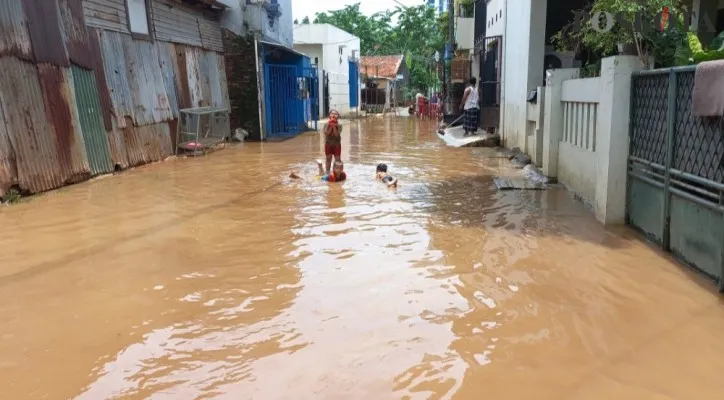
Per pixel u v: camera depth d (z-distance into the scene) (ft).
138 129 40.93
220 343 12.51
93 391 10.64
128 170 38.45
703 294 14.87
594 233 20.99
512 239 20.38
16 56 28.12
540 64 40.27
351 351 12.05
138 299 15.07
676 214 17.74
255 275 16.84
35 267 17.69
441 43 111.45
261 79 62.39
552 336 12.63
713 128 15.33
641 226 20.61
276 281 16.31
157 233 21.57
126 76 39.50
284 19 76.64
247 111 62.18
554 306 14.28
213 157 46.44
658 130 18.88
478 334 12.78
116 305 14.69
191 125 50.70
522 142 42.45
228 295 15.29
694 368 11.21
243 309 14.34
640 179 20.49
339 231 21.68
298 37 105.19
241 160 44.16
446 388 10.57
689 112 16.79
